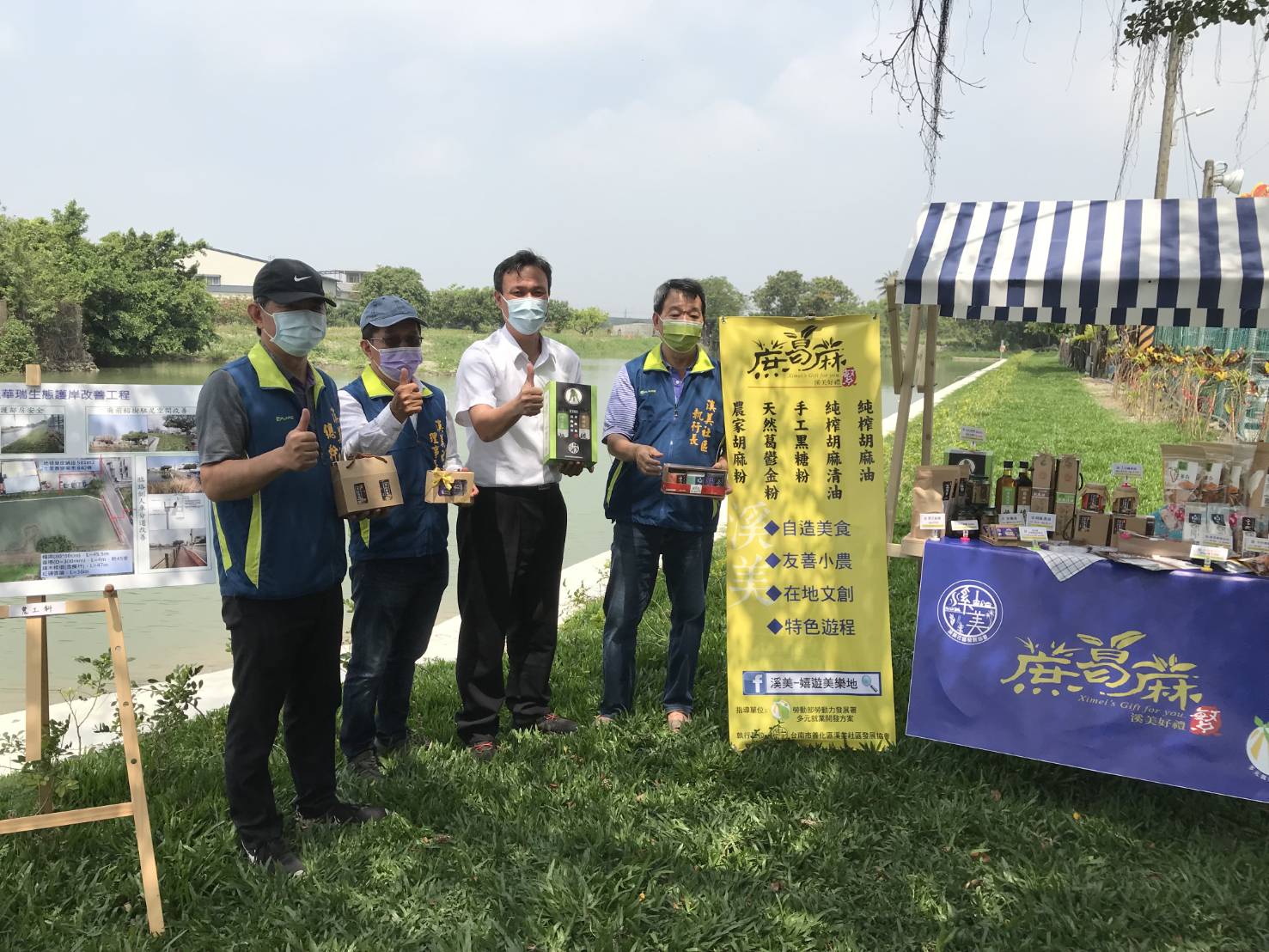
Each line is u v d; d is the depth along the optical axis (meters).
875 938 2.50
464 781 3.38
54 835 2.83
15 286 33.66
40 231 36.59
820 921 2.56
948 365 50.06
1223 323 3.81
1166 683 3.20
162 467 2.77
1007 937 2.50
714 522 3.94
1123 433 14.77
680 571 3.89
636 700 4.25
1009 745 3.43
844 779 3.38
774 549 3.88
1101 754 3.28
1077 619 3.33
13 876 2.60
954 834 3.02
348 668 3.49
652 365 3.87
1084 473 10.48
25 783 2.75
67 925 2.43
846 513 3.86
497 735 3.80
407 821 3.04
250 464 2.47
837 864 2.81
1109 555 3.35
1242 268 3.18
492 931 2.48
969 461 3.97
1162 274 3.24
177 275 42.16
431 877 2.72
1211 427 14.37
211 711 4.07
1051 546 3.53
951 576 3.55
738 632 3.88
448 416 3.67
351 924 2.52
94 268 37.44
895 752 3.67
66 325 35.69
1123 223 3.53
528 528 3.65
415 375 3.33
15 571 2.59
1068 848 2.95
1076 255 3.44
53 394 2.65
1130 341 21.91
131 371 36.12
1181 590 3.18
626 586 3.90
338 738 3.81
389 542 3.32
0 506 2.58
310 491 2.70
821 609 3.85
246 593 2.58
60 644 5.56
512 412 3.37
